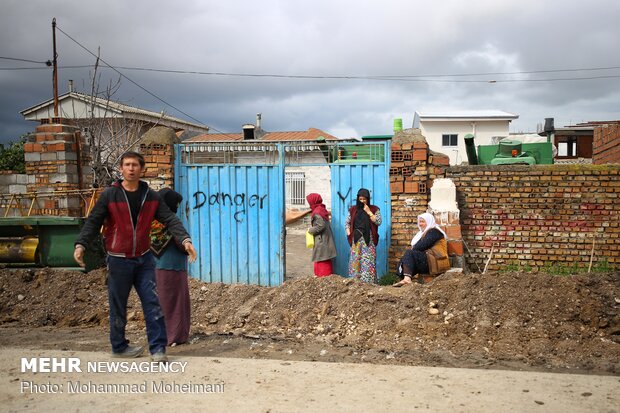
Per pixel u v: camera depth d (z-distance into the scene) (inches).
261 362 198.7
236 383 173.9
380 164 376.2
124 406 155.0
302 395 162.2
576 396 159.5
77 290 323.6
